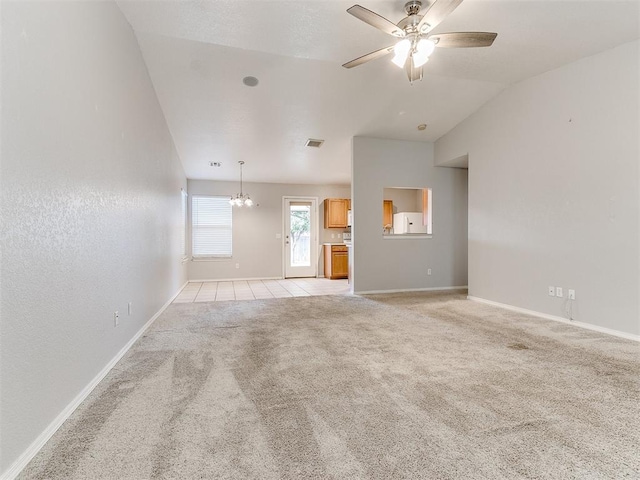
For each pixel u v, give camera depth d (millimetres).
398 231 7039
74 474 1295
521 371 2285
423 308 4336
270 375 2227
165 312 4148
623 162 3020
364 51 3342
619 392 1978
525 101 4000
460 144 5141
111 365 2338
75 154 1814
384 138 5566
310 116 4715
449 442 1498
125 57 2730
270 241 7867
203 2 2625
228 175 7137
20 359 1335
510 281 4258
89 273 1987
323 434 1561
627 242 2998
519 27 2902
